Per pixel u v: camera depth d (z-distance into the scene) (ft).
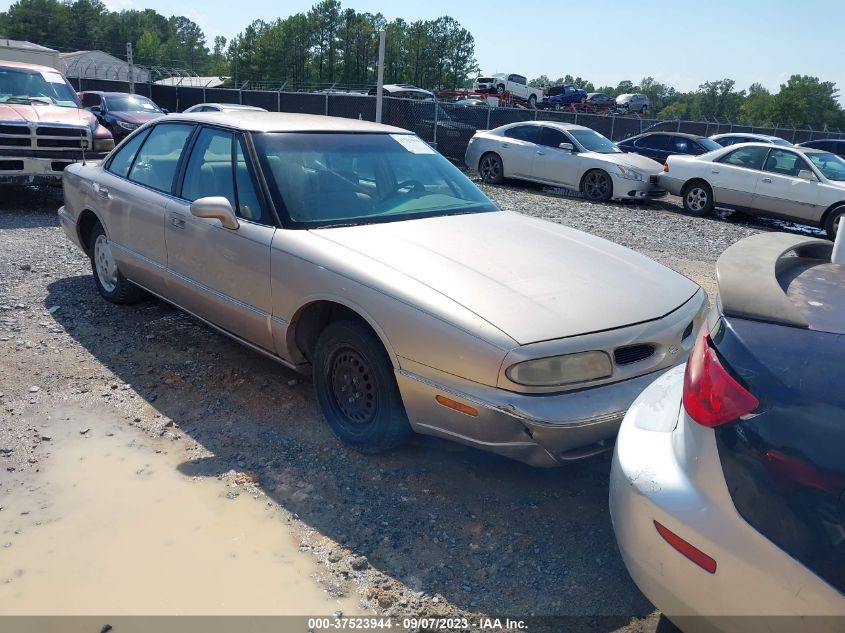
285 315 11.84
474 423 9.36
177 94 100.42
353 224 12.48
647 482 6.69
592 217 40.37
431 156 15.55
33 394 13.01
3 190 35.88
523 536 9.57
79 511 9.75
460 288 10.09
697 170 44.65
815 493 5.62
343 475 10.84
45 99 33.73
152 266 15.19
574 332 9.43
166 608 8.06
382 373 10.57
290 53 313.32
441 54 339.36
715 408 6.17
